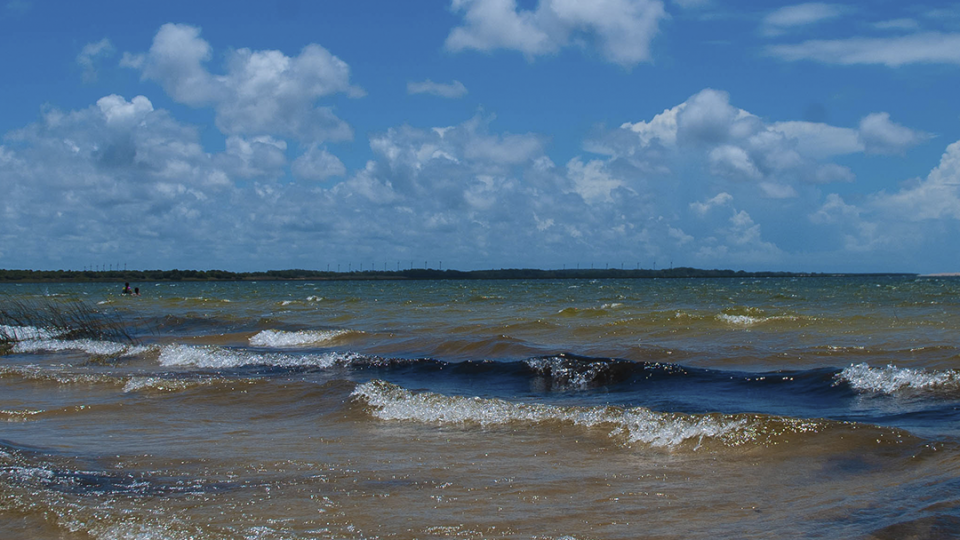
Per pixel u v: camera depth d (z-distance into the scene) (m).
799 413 10.25
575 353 17.22
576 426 9.67
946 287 77.00
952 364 13.86
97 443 9.13
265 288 114.50
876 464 7.40
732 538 5.31
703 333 21.69
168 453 8.48
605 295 61.47
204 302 51.47
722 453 8.21
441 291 82.75
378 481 7.15
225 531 5.57
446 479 7.27
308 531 5.59
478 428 9.86
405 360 15.91
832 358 15.31
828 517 5.69
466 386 13.61
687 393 12.00
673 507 6.22
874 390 11.14
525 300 50.78
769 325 23.56
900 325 22.92
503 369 14.52
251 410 11.55
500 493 6.73
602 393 12.47
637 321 25.23
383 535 5.50
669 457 8.18
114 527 5.69
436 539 5.43
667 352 16.72
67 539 5.51
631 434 9.14
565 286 112.50
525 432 9.57
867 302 38.50
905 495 6.14
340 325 27.97
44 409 11.55
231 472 7.55
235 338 23.69
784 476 7.19
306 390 12.82
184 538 5.42
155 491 6.80
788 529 5.45
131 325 29.30
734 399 11.41
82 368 16.77
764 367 14.55
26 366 17.27
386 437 9.43
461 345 18.97
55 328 24.27
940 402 10.15
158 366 16.92
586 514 6.04
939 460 7.23
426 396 11.30
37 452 8.52
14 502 6.41
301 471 7.63
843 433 8.30
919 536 5.07
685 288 88.94
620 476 7.38
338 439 9.33
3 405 12.09
